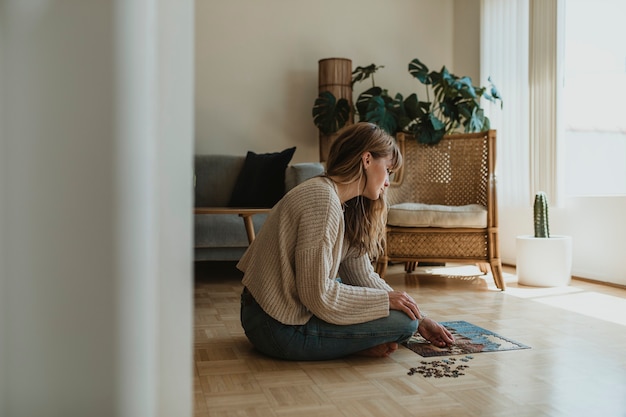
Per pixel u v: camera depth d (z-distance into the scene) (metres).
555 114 3.89
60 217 0.27
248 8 4.74
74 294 0.27
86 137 0.27
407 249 3.53
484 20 4.66
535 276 3.50
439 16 5.12
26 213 0.26
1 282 0.26
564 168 3.91
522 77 4.25
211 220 3.70
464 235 3.43
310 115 4.86
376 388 1.56
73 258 0.27
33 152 0.26
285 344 1.79
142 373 0.29
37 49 0.26
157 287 0.32
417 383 1.60
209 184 4.37
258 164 4.13
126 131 0.28
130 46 0.28
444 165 3.96
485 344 2.06
